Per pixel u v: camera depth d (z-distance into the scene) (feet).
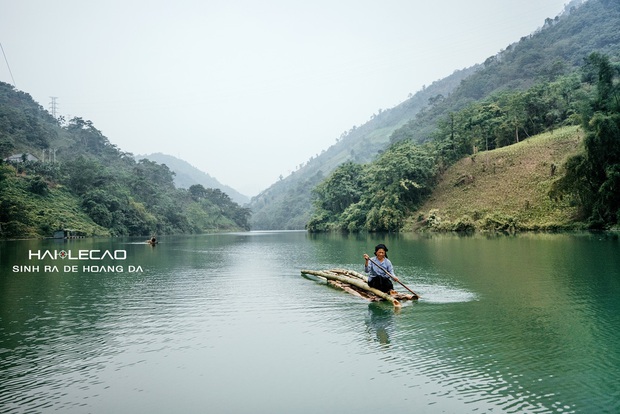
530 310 31.35
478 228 173.47
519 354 21.99
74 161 325.21
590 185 133.39
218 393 18.15
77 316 32.73
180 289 45.21
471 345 23.63
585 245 82.69
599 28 550.77
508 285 41.86
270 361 21.91
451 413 15.94
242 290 44.16
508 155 220.02
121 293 42.80
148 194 391.45
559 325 27.14
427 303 34.91
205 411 16.51
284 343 25.03
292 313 32.94
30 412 16.61
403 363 21.21
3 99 506.89
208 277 55.16
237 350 23.89
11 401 17.60
